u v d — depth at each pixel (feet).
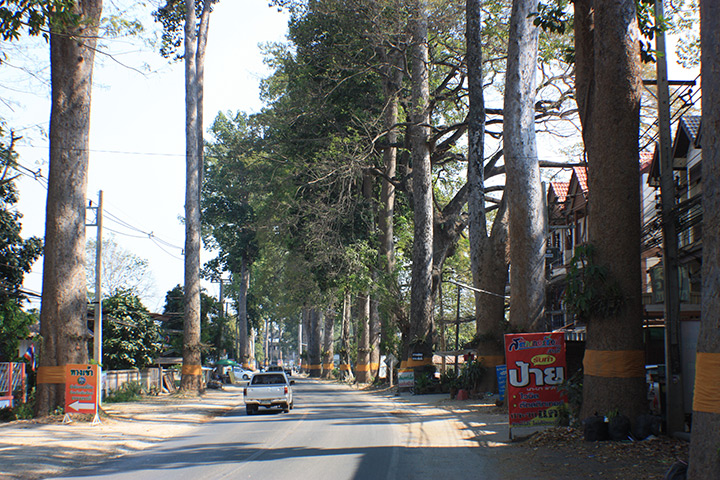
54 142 69.87
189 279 117.80
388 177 145.79
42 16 49.90
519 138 76.79
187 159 118.32
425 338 127.34
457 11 113.60
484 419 66.23
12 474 37.93
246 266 248.32
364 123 128.88
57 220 69.21
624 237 43.91
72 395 66.03
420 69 121.49
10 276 91.61
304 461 40.45
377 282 143.02
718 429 26.25
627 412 42.50
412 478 33.88
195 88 119.44
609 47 44.73
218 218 231.50
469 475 34.35
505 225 94.53
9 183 90.79
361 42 126.72
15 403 75.20
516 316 77.25
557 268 120.67
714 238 27.20
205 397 117.91
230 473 36.45
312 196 143.84
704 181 27.89
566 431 44.55
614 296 43.24
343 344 218.18
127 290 124.77
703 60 28.09
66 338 68.49
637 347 43.34
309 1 124.36
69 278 69.15
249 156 175.63
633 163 44.45
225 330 200.44
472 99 95.40
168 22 129.39
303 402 108.68
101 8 70.54
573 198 114.32
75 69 70.23
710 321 27.04
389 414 78.38
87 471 39.37
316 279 152.66
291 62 139.23
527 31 77.20
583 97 53.31
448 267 190.29
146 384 120.88
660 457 36.11
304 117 138.21
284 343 543.80
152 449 49.78
